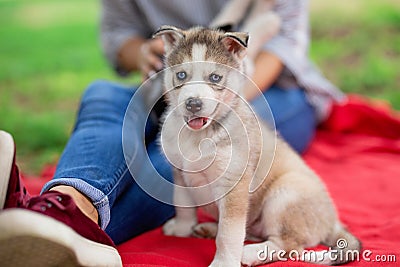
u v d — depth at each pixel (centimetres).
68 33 278
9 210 78
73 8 308
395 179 141
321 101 161
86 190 95
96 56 256
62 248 79
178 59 102
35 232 76
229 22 137
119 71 165
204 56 101
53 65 248
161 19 153
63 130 196
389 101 207
